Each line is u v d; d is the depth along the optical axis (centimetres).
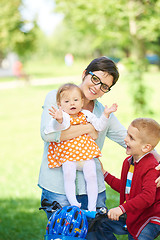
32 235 568
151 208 329
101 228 347
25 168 958
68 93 333
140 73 1399
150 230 327
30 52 3008
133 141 330
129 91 1397
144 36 1348
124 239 501
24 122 1598
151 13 1309
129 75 1392
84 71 351
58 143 339
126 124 1104
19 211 677
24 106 2019
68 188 334
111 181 374
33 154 1098
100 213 311
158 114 1348
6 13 2636
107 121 339
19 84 3156
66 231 300
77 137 337
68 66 6400
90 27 1538
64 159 334
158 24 1285
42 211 374
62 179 343
